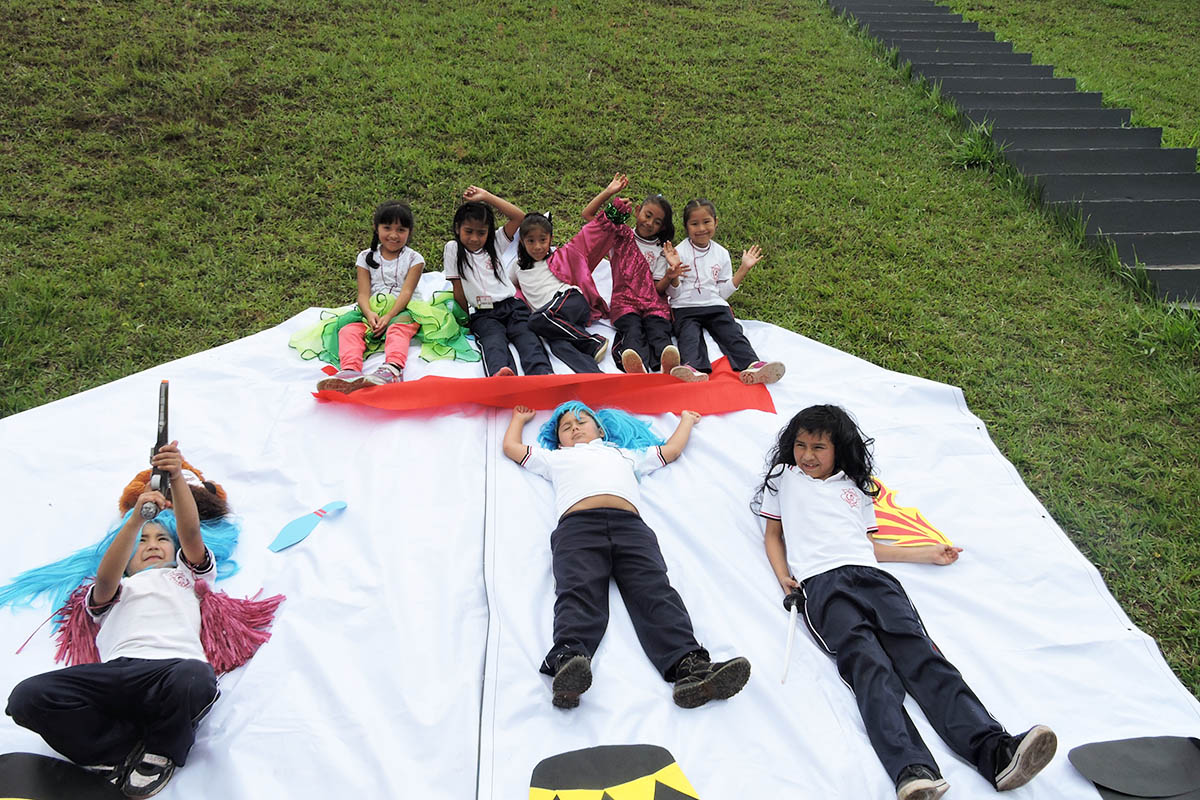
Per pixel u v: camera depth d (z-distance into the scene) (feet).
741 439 14.02
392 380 14.76
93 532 11.51
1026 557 11.97
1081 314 18.65
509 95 25.61
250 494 12.37
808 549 11.12
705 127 25.70
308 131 22.86
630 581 10.76
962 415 15.11
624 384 14.57
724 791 8.64
